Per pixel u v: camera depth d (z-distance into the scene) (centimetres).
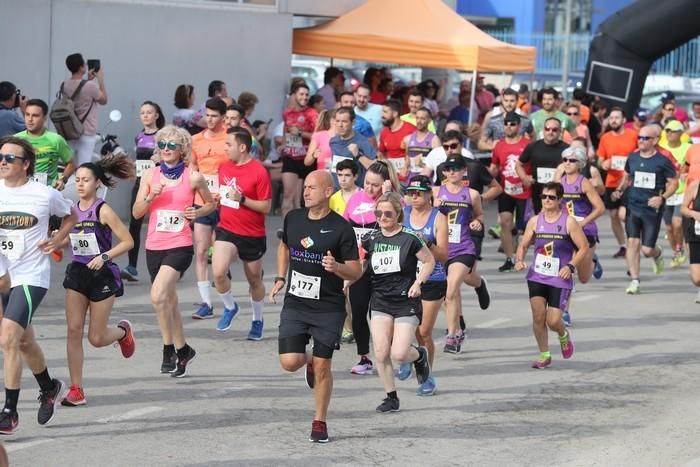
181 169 2223
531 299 2386
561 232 2348
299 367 1834
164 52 4488
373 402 2105
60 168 3388
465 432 1927
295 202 4425
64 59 4184
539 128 4275
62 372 2233
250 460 1722
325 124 3114
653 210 3428
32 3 4062
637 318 3042
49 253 1836
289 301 1842
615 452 1838
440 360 2484
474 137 4125
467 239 2508
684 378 2372
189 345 2472
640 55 5766
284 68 4859
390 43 4844
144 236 3947
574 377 2355
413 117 3753
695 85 8650
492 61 4844
